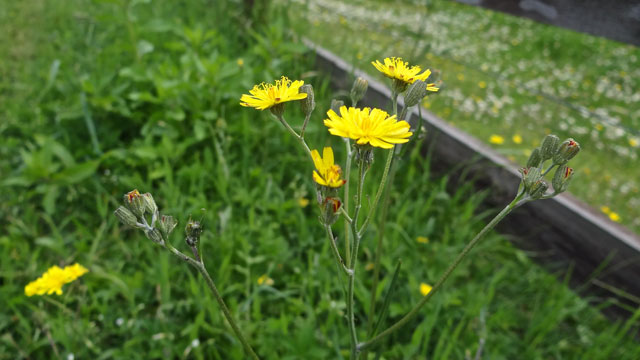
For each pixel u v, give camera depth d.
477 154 0.30
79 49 0.48
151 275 0.25
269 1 0.46
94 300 0.23
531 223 0.28
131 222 0.11
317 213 0.30
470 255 0.28
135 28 0.39
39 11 0.59
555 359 0.24
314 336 0.21
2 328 0.24
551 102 0.49
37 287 0.21
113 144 0.35
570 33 0.69
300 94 0.12
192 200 0.28
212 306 0.23
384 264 0.26
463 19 0.75
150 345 0.22
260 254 0.26
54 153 0.32
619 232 0.24
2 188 0.31
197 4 0.54
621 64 0.62
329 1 0.73
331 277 0.25
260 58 0.42
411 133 0.11
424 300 0.13
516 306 0.27
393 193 0.32
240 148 0.35
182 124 0.34
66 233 0.29
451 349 0.22
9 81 0.43
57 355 0.21
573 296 0.26
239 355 0.21
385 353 0.22
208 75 0.34
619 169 0.38
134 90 0.38
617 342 0.23
